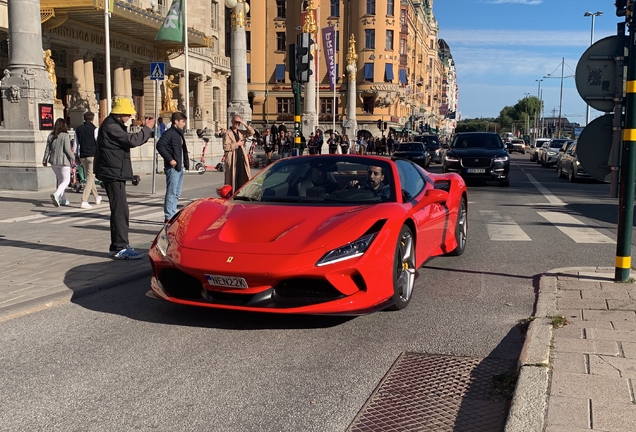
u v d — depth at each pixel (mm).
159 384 3785
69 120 27406
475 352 4371
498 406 3477
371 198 5730
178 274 4941
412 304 5617
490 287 6254
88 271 6809
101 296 5926
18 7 15375
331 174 6074
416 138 42219
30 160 15469
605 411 3129
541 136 129875
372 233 4879
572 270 6508
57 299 5660
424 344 4535
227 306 4645
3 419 3314
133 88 34281
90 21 26375
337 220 4988
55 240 8867
